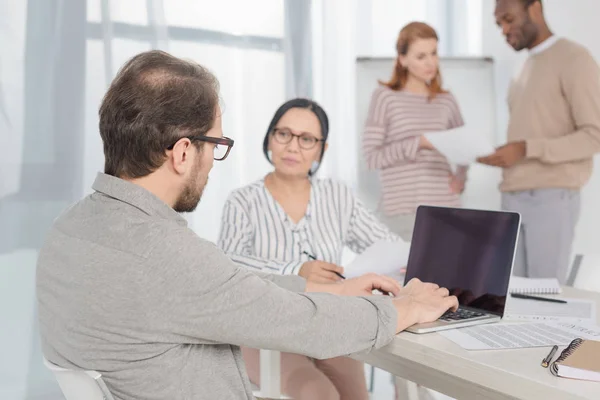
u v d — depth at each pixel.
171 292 0.95
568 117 3.32
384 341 1.17
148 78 1.03
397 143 3.29
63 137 2.86
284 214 2.11
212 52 3.24
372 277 1.52
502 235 1.48
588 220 3.53
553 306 1.57
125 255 0.96
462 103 3.47
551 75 3.33
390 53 3.74
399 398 1.96
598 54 3.58
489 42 3.73
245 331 0.99
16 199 2.76
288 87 3.44
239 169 3.33
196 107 1.04
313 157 2.12
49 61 2.81
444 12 3.87
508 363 1.09
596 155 3.51
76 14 2.87
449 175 3.40
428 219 1.67
